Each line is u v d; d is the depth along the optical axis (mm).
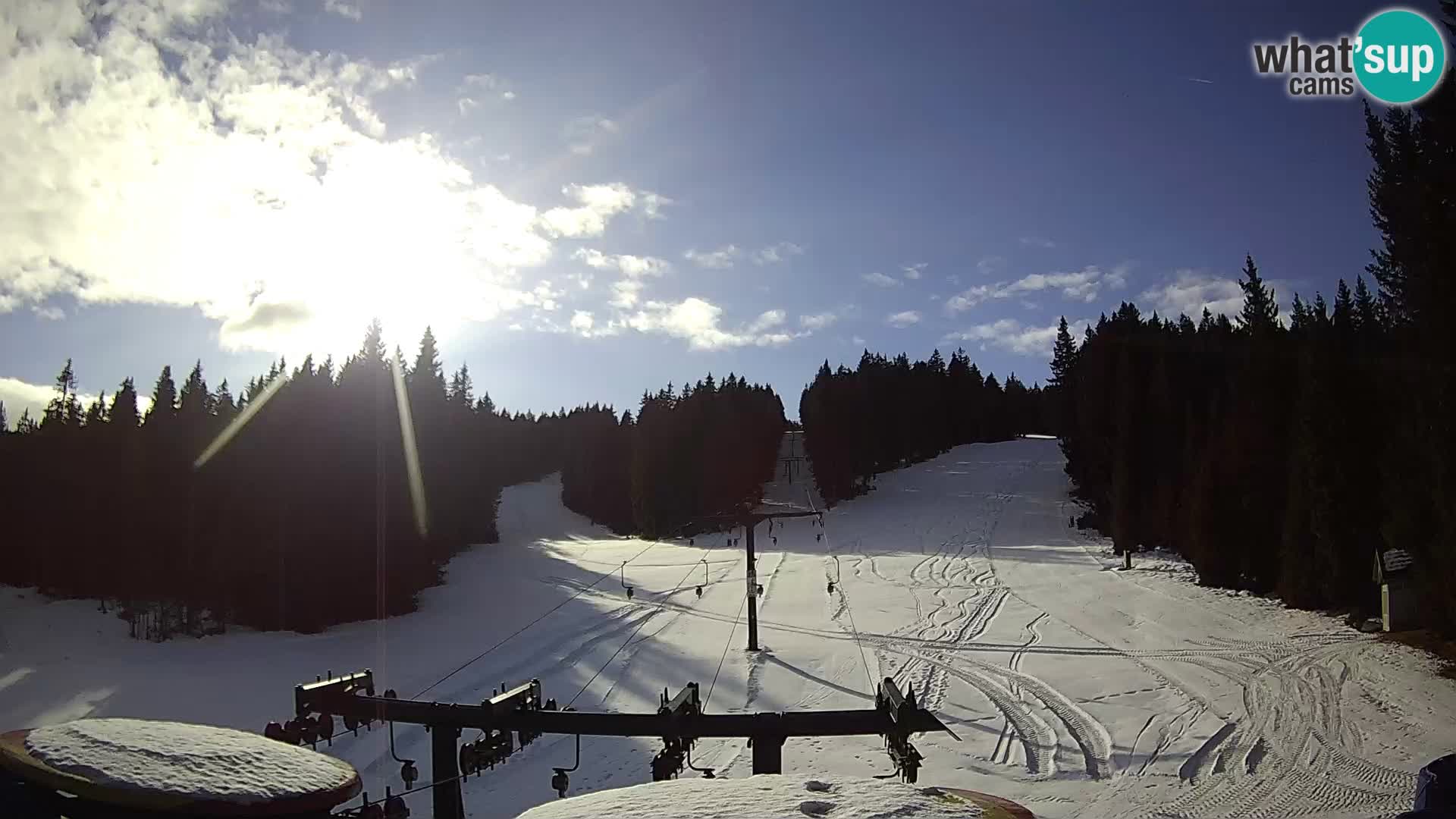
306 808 3072
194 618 44594
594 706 28859
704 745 23984
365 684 8602
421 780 19703
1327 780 20219
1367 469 36094
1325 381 36906
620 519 94875
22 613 45312
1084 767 22031
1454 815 5996
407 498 52094
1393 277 32125
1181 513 51375
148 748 3242
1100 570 51344
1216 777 20750
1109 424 65188
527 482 129000
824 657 35406
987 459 103062
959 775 21562
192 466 46375
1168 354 65438
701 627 41812
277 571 44625
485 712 8055
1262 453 43094
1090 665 32406
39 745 3256
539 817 2693
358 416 49344
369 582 46656
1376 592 35688
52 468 52219
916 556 59938
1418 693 25734
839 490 90188
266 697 30359
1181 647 33875
